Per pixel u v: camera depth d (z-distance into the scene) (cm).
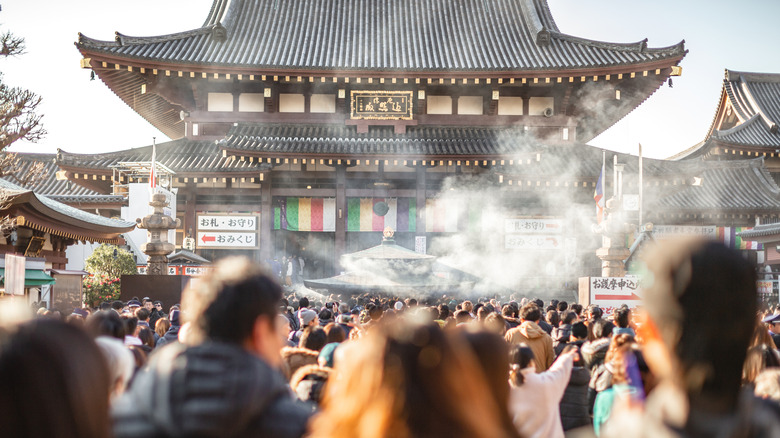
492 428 246
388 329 254
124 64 3684
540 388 598
